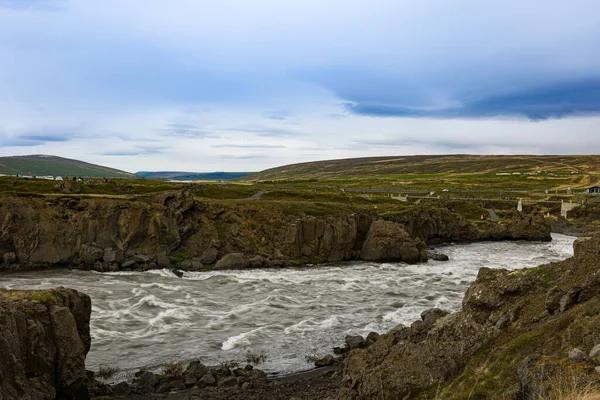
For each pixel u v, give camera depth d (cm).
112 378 3444
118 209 8269
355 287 6875
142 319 4919
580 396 1419
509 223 14462
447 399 1864
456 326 2441
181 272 7625
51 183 11794
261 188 16888
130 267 7800
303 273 8012
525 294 2694
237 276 7531
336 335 4550
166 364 3691
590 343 1802
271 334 4559
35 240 7800
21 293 2905
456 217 14212
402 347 2481
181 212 8900
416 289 6769
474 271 8412
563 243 13275
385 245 9538
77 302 3073
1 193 8188
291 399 2841
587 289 2238
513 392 1691
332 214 10156
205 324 4831
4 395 2364
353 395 2255
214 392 3120
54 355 2744
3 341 2444
